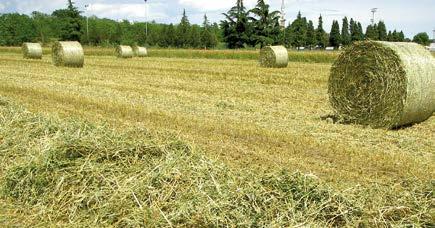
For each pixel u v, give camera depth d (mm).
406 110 10227
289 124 10805
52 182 6289
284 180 5949
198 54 50938
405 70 10086
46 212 5809
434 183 6137
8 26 93000
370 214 5270
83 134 8000
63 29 84125
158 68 27000
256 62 34938
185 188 5957
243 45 75438
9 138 8219
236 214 5227
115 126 10320
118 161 6754
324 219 5238
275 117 11688
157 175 6176
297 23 88062
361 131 10156
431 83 10492
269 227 4996
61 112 12055
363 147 8797
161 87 17453
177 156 6844
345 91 11289
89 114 11836
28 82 18375
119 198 5816
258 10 74250
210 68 27359
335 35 95062
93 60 36844
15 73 22453
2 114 9734
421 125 10953
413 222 5137
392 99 10344
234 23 75375
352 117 11148
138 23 110188
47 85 17406
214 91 16516
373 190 5953
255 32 74750
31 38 94938
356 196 5691
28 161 6828
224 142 9102
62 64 27203
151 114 11750
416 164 7707
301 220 5152
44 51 55125
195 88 17297
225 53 49188
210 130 10109
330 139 9391
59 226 5473
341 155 8266
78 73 22906
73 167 6488
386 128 10508
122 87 17156
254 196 5551
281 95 15688
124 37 89312
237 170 6660
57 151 6840
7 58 37500
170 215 5340
